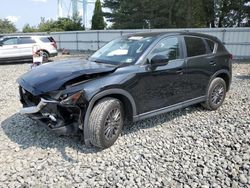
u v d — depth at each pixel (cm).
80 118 364
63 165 348
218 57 561
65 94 354
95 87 365
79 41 2602
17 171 333
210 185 312
